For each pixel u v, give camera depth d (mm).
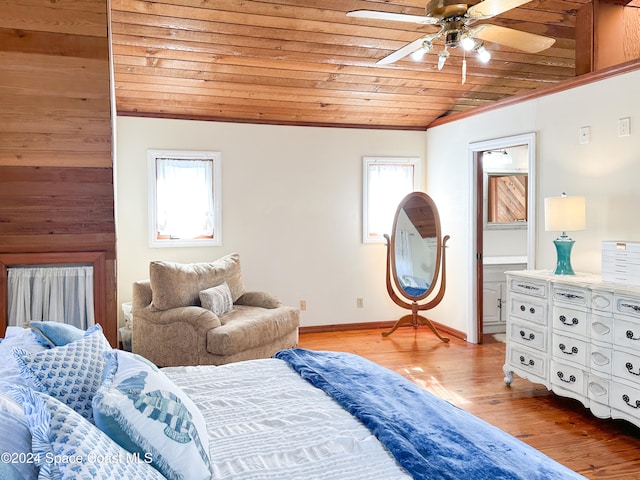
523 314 3816
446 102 5500
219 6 3613
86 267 3156
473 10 2588
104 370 1608
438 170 5875
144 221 5156
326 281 5793
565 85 4051
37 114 2656
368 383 2225
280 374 2420
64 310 3152
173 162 5234
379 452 1604
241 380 2312
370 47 4273
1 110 2604
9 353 1812
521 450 1620
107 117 2754
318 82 4812
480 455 1548
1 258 3002
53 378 1542
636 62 3451
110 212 3053
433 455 1541
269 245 5574
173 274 4336
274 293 5613
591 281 3369
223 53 4188
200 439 1491
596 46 3906
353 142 5828
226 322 4219
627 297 2979
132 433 1341
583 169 3924
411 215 5555
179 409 1474
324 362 2555
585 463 2742
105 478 1093
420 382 4051
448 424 1779
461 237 5449
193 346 4059
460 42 2801
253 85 4762
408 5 3752
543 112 4305
